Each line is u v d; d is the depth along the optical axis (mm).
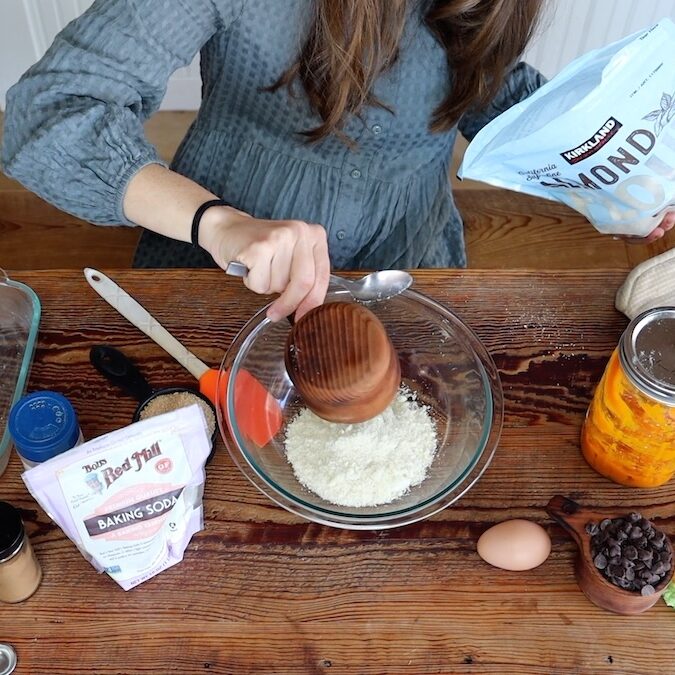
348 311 737
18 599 735
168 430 697
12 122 938
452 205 1349
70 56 920
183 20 965
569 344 925
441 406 864
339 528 784
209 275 979
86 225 1702
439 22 996
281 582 752
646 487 813
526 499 806
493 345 924
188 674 702
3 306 950
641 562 702
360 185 1175
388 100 1079
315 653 713
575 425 861
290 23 985
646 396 702
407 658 711
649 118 795
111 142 900
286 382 870
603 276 984
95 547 709
